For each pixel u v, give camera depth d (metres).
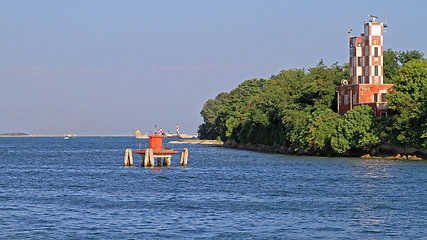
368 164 129.00
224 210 65.56
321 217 61.16
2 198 76.56
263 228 55.75
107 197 76.94
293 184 91.19
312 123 166.12
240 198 75.25
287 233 53.81
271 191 82.44
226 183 93.81
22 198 76.50
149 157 127.25
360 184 89.62
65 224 57.81
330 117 163.38
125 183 95.06
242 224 57.62
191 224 57.69
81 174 115.19
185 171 119.38
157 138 128.38
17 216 62.19
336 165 128.88
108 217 61.38
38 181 100.88
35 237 52.44
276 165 135.75
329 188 85.19
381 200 72.50
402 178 97.31
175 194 79.75
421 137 136.75
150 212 64.31
